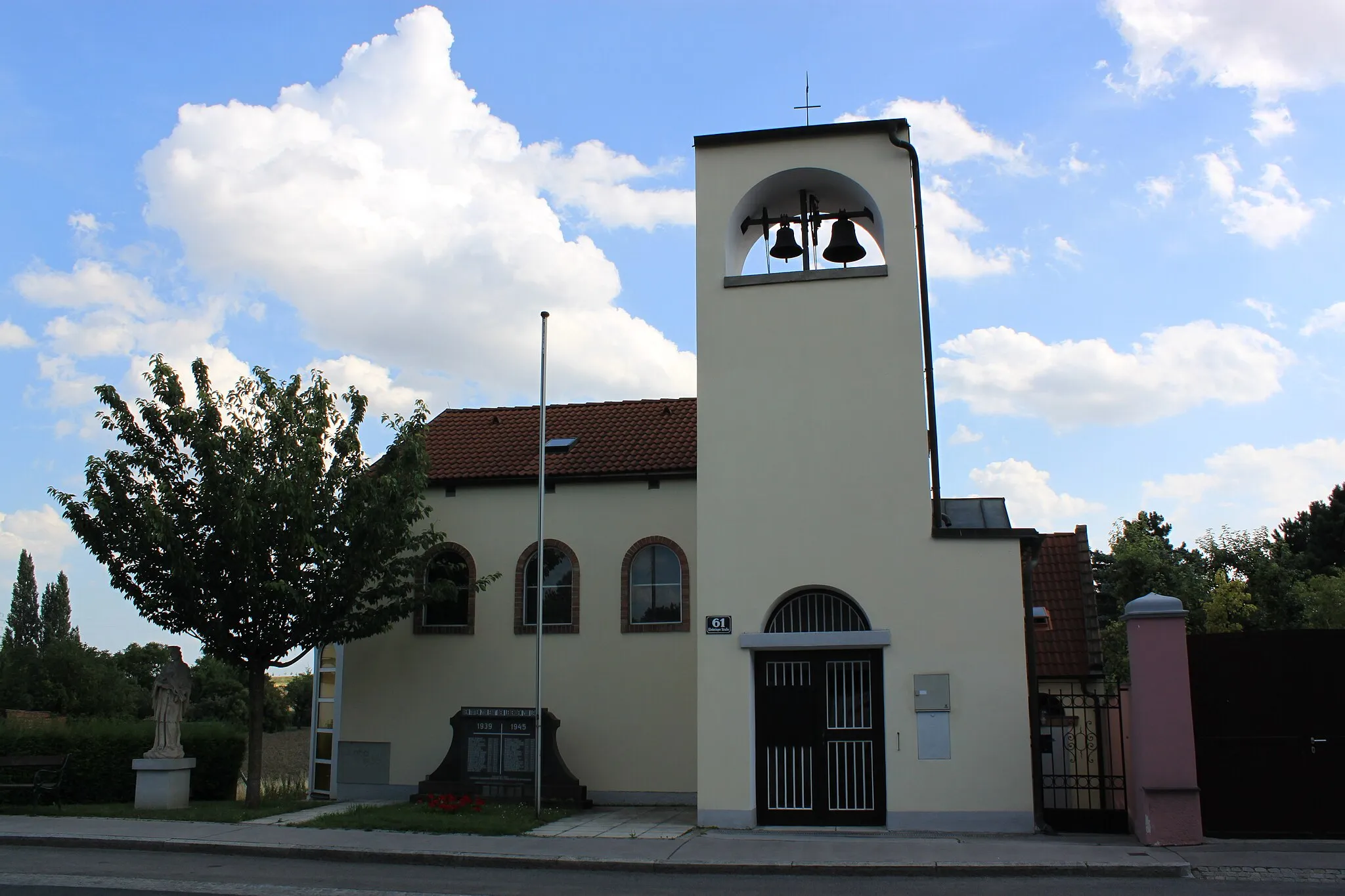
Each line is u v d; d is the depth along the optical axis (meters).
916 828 14.92
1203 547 48.19
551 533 19.89
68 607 74.50
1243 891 10.61
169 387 17.20
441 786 18.23
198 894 10.88
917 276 16.44
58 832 14.61
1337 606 40.44
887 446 16.03
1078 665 20.19
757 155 17.12
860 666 15.69
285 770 25.31
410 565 18.61
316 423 17.64
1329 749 13.38
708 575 16.12
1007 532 15.49
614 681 19.09
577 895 10.82
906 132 16.80
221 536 16.95
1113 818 14.77
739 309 16.80
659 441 20.67
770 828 15.23
